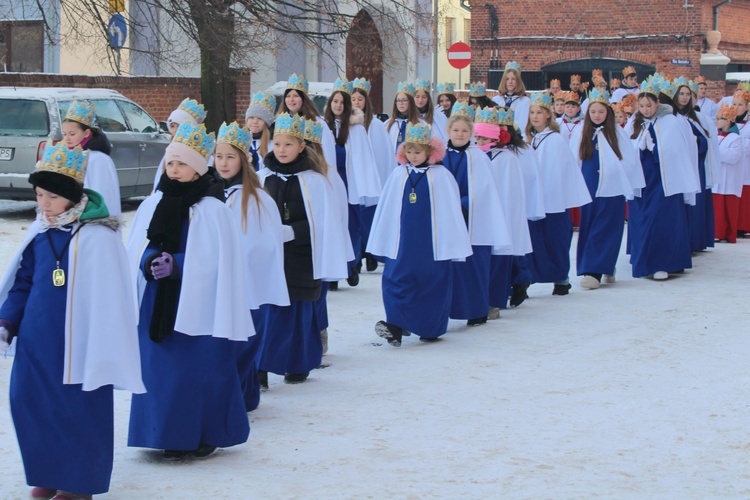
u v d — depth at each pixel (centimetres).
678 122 1397
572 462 680
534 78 3766
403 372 914
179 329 643
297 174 853
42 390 575
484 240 1081
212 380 662
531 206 1230
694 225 1600
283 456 687
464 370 920
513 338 1051
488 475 654
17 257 586
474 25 3809
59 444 575
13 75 2216
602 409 801
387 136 1473
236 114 2612
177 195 657
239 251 661
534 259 1274
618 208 1326
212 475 647
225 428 675
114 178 1023
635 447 713
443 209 1005
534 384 872
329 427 753
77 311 573
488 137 1152
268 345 848
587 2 3700
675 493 629
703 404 817
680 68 3606
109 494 612
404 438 727
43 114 1800
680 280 1404
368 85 1428
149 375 660
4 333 579
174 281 654
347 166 1330
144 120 1980
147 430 663
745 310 1191
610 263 1335
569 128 1669
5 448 700
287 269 842
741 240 1808
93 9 2175
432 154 1009
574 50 3734
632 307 1211
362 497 613
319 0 2358
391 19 2423
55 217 578
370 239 1016
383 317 1152
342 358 967
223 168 754
